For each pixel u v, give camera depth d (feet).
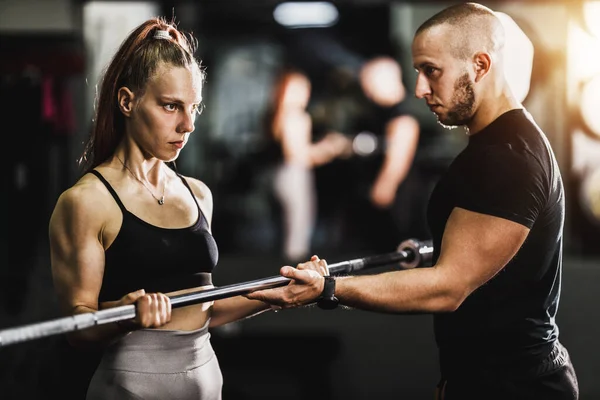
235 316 9.48
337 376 17.63
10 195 19.11
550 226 8.74
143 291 7.80
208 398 8.80
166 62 8.41
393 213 23.44
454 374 9.04
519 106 8.99
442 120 9.11
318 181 23.66
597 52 20.02
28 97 18.53
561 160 20.48
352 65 26.30
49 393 15.71
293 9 26.03
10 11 18.86
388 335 18.24
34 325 7.14
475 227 8.49
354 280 8.57
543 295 8.87
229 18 26.63
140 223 8.49
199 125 26.40
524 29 20.22
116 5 20.71
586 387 18.04
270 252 23.11
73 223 8.26
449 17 8.90
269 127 22.94
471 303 8.82
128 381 8.38
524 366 8.80
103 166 8.68
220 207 25.14
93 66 20.20
